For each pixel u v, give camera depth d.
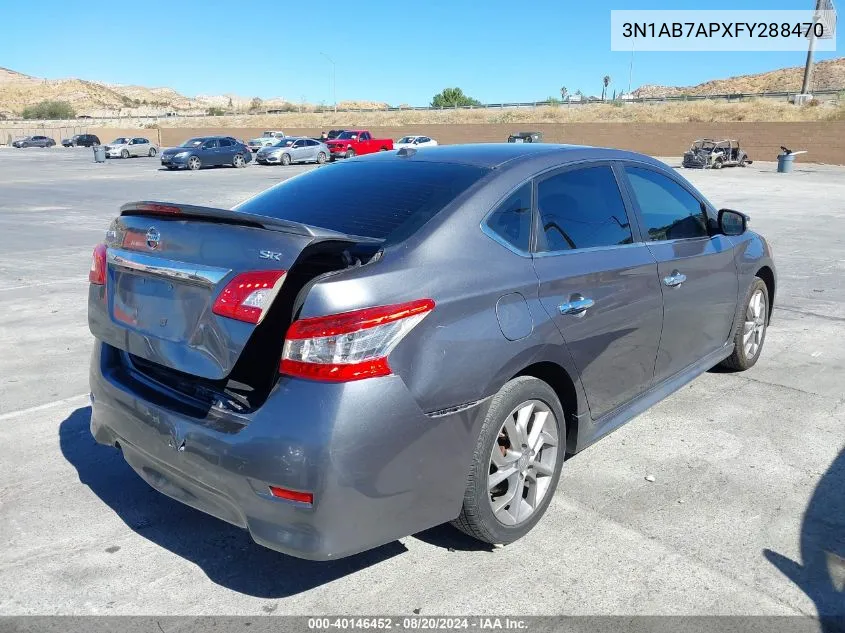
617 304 3.79
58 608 2.98
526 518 3.43
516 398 3.23
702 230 4.87
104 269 3.46
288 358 2.75
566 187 3.80
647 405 4.28
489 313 3.11
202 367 2.96
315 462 2.67
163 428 3.03
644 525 3.58
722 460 4.26
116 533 3.54
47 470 4.18
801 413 4.95
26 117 114.81
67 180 26.62
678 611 2.96
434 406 2.90
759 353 5.87
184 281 3.00
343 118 70.31
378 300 2.81
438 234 3.15
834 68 113.38
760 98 54.25
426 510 2.96
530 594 3.07
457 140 57.06
